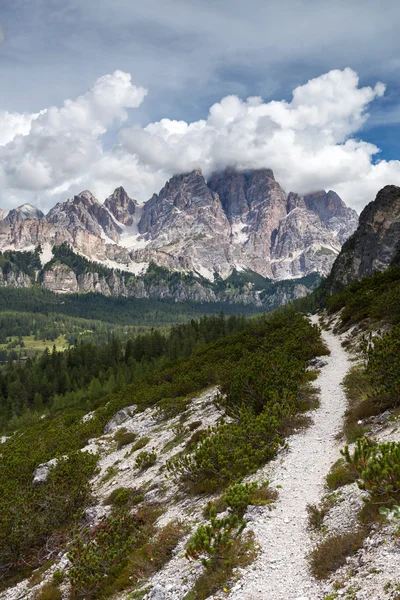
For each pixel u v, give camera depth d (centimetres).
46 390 12469
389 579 736
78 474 2598
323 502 1180
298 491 1319
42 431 5456
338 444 1616
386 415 1638
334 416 2016
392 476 948
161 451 2744
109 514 1975
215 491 1634
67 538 1919
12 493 2523
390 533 873
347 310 4919
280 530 1107
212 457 1761
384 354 1811
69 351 15450
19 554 1873
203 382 4300
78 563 1409
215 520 1062
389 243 10088
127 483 2417
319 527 1055
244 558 1007
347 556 876
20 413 11438
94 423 4494
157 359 12394
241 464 1669
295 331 4584
